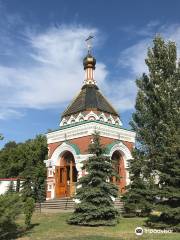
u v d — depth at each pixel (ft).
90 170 86.53
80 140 119.44
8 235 73.82
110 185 85.71
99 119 126.82
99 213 81.92
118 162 124.36
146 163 106.32
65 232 76.18
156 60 116.98
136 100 118.32
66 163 126.72
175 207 77.71
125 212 97.09
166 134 107.45
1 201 67.51
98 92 135.33
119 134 124.06
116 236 71.56
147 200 96.43
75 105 132.77
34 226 82.43
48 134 131.75
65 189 123.24
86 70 140.05
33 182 132.05
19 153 207.51
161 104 112.68
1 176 202.80
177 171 77.41
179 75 115.44
